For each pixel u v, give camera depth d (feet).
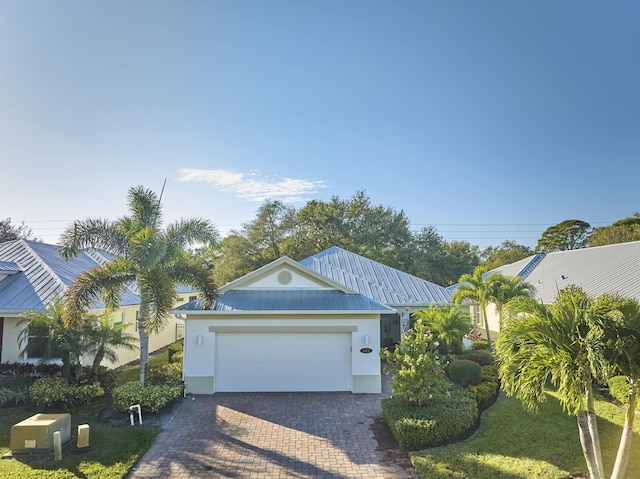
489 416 42.04
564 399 24.53
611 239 135.95
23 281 60.13
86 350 47.83
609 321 23.41
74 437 37.55
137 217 51.98
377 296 70.38
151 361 72.74
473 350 65.31
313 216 143.84
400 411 38.50
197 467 32.04
